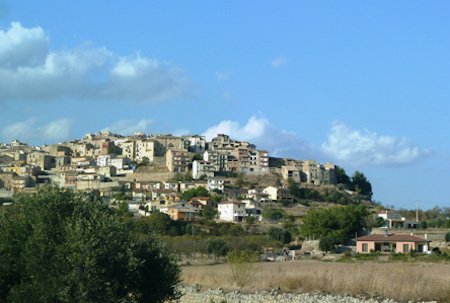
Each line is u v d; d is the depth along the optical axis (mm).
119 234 38188
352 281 53000
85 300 35312
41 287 35344
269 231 168375
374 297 48719
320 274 58062
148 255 41688
